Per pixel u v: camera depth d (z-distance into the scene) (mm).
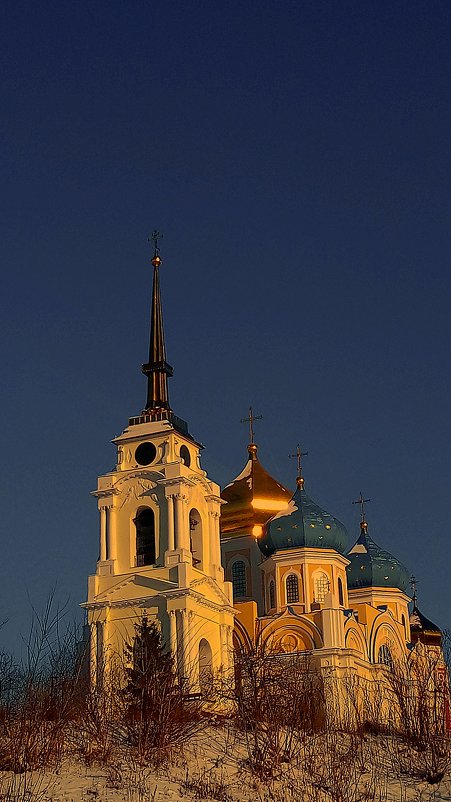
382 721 74938
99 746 58312
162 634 90938
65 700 59625
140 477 96688
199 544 97188
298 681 73125
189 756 60094
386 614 111625
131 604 93000
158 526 94750
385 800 56219
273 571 108250
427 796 57031
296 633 102562
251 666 68812
